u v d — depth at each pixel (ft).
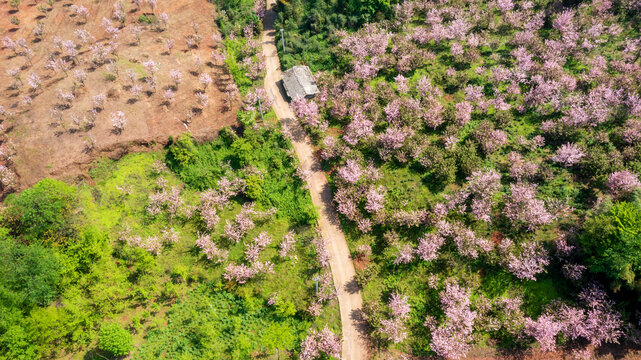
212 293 136.46
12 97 177.06
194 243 146.61
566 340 124.77
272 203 157.07
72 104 175.32
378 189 151.64
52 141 162.09
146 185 157.99
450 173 150.92
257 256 142.00
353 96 178.29
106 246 136.46
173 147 160.25
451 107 175.11
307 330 128.57
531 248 133.18
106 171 158.40
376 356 125.08
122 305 130.31
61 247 128.26
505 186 151.53
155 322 128.47
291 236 146.20
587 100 168.35
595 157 149.18
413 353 125.39
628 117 164.14
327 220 152.46
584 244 125.80
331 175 162.81
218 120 174.09
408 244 141.90
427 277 136.56
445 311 126.21
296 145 172.24
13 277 114.52
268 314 132.36
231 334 128.57
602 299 123.24
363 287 136.87
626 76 174.81
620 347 122.62
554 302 126.62
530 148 160.56
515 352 124.16
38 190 130.00
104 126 167.43
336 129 176.65
